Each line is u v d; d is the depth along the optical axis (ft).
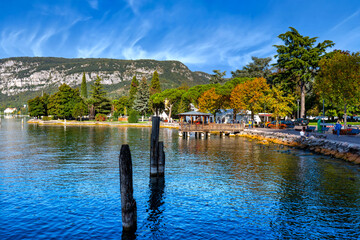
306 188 52.29
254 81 199.00
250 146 118.11
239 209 41.88
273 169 69.56
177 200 46.16
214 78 385.29
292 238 32.86
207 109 237.66
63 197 46.96
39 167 71.82
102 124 325.42
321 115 260.42
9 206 42.68
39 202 44.52
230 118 253.85
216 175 63.41
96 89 397.80
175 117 398.62
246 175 63.21
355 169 68.90
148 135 175.63
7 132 199.62
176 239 32.86
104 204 43.75
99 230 35.01
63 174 63.62
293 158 86.22
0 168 70.38
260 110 220.23
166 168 71.46
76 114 370.12
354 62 134.51
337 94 138.31
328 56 209.77
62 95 378.53
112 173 64.85
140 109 381.81
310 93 285.02
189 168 71.36
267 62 343.26
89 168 70.69
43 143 128.88
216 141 139.54
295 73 218.79
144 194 49.39
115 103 465.88
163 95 335.88
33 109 418.51
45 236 33.35
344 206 42.63
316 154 94.38
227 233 34.22
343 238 32.78
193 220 38.09
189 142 134.62
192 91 279.90
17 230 34.76
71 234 33.88
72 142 133.59
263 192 50.08
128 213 34.68
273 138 138.41
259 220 37.83
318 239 32.58
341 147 86.53
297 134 134.72
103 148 111.34
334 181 57.16
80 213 40.16
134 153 97.86
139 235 33.81
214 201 45.50
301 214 39.75
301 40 220.23
